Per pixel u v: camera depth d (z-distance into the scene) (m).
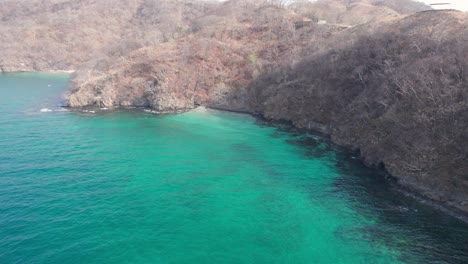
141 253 31.25
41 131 65.00
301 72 73.31
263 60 87.12
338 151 54.94
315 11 114.50
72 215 36.47
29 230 33.75
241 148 56.47
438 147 41.53
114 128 67.81
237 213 37.62
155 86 86.31
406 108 47.84
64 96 94.12
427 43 54.88
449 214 36.72
